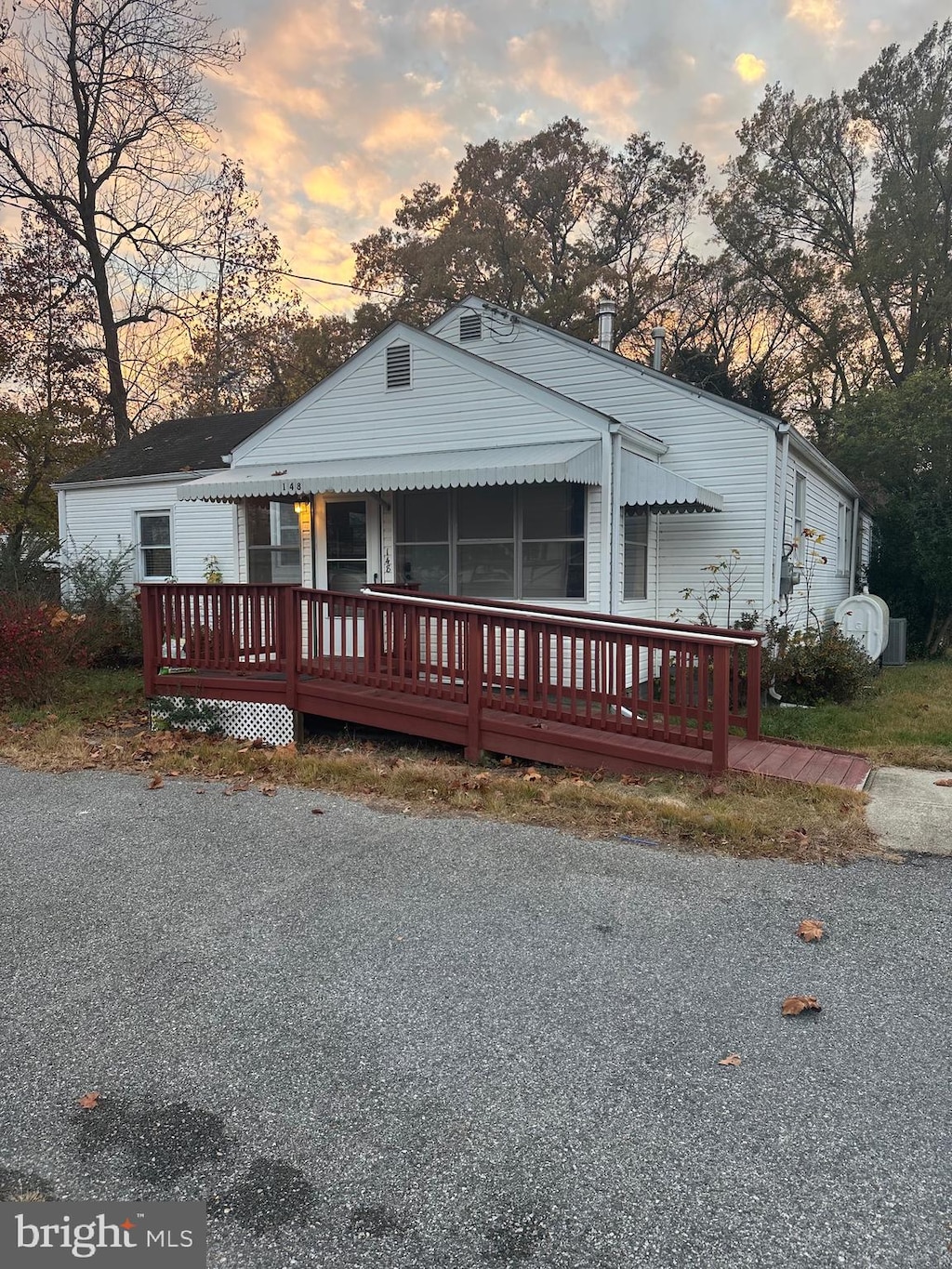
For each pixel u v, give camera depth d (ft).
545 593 29.07
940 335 78.33
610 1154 7.10
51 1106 7.82
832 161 83.92
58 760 21.77
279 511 37.70
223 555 41.83
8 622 28.99
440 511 30.66
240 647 25.44
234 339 82.12
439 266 86.53
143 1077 8.28
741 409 31.37
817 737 23.26
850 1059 8.48
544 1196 6.63
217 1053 8.67
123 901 12.73
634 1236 6.21
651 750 18.95
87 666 35.99
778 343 94.99
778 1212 6.43
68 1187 6.77
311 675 24.57
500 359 36.81
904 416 53.11
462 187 97.71
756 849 14.65
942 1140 7.25
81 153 63.46
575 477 25.70
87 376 70.95
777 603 32.12
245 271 77.00
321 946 11.13
